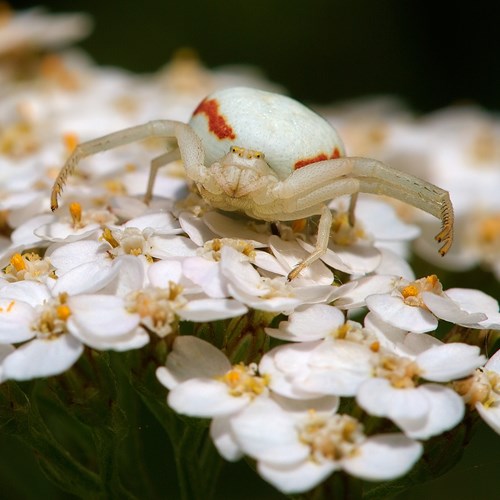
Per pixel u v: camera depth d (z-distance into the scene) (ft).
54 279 0.20
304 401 0.18
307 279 0.20
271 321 0.20
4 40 0.32
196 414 0.18
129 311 0.19
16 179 0.24
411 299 0.20
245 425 0.18
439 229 0.26
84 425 0.21
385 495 0.20
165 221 0.21
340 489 0.18
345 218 0.22
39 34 0.33
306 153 0.20
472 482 0.26
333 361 0.19
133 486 0.22
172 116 0.30
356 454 0.18
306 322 0.19
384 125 0.34
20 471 0.23
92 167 0.25
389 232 0.23
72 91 0.31
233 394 0.18
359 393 0.18
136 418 0.22
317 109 0.39
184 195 0.22
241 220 0.21
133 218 0.21
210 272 0.19
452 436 0.19
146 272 0.20
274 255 0.20
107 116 0.29
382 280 0.21
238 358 0.19
